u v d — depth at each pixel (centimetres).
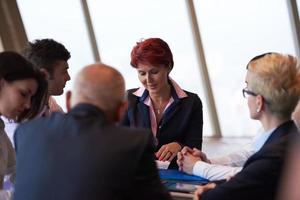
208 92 495
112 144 120
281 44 451
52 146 124
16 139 138
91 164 118
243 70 473
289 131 147
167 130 240
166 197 126
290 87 147
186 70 494
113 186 116
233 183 143
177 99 241
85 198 116
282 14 444
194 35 482
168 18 483
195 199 157
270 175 137
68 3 468
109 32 481
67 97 140
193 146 234
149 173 123
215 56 484
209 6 473
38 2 463
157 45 232
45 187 121
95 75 130
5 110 165
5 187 185
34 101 171
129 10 478
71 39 475
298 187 57
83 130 124
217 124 503
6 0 455
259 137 169
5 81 161
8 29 460
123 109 136
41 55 210
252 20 458
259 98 153
